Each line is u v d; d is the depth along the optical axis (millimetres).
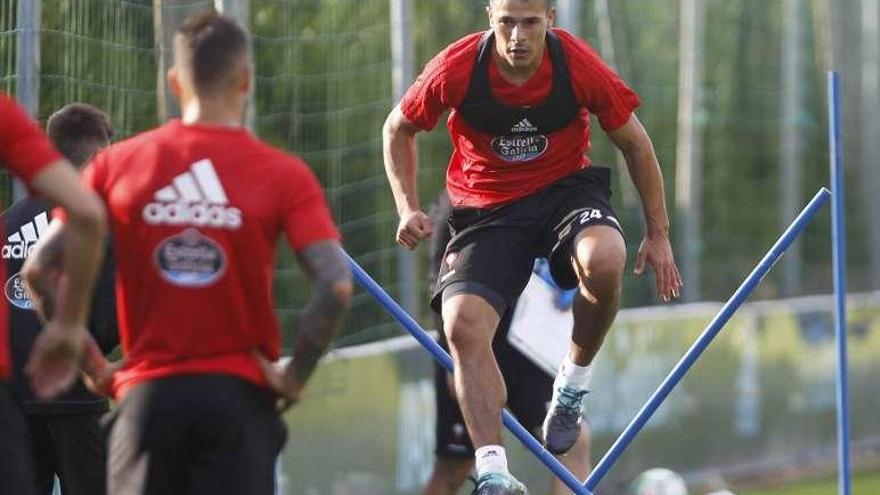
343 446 26547
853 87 50562
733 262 48688
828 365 39500
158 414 13289
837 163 22656
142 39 22484
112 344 18234
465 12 32031
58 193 12703
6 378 13836
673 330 34750
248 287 13383
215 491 13336
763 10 50969
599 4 35875
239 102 13648
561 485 22938
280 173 13391
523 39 17844
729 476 36031
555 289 23672
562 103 18406
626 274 37000
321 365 26094
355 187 28000
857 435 40719
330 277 13102
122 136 22188
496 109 18484
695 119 37750
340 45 27891
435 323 23812
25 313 18328
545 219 18891
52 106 21234
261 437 13492
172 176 13336
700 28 37906
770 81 50938
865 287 52281
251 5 25969
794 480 36906
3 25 20938
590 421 32188
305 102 27078
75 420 18781
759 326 37219
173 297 13305
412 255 27516
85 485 18906
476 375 18172
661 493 28312
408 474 28188
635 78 43625
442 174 32594
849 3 49750
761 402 37188
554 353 23719
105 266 18062
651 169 18984
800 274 49312
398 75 26875
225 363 13391
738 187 49594
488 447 17859
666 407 34344
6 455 13641
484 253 18797
